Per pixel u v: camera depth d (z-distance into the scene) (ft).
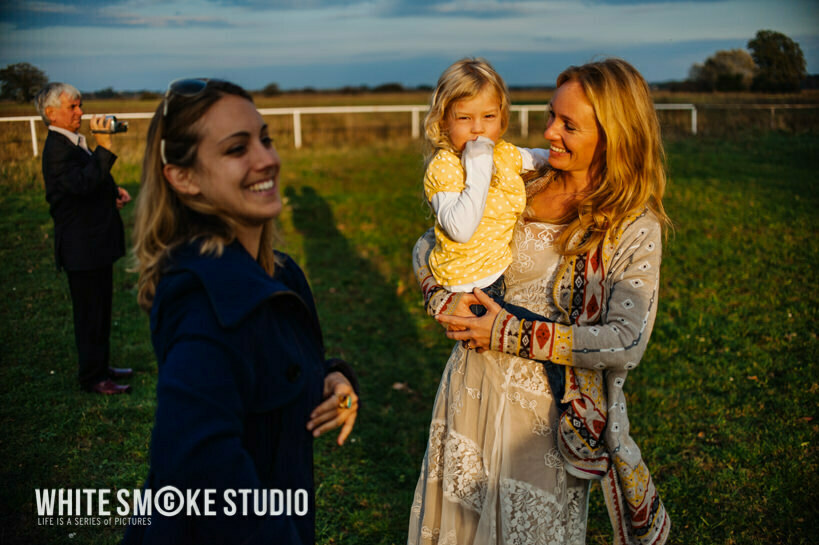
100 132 13.43
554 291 6.71
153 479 4.05
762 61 76.33
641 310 6.22
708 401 14.82
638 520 6.70
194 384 3.77
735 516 10.88
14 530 10.01
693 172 42.78
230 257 4.36
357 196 36.76
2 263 23.22
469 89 6.66
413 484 12.08
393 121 70.38
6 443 12.37
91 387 14.64
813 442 13.02
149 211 4.50
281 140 56.80
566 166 6.75
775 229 28.76
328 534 10.52
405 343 18.58
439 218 6.71
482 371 7.02
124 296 21.22
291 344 4.55
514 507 6.64
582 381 6.49
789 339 17.92
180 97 4.30
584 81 6.34
